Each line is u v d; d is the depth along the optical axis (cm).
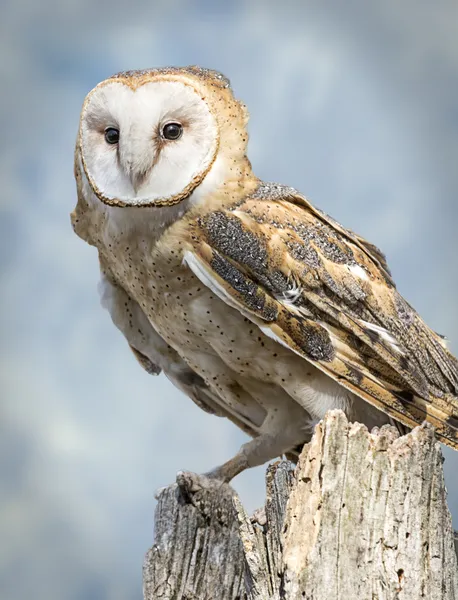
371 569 754
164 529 936
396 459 775
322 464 771
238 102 1049
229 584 916
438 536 769
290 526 770
